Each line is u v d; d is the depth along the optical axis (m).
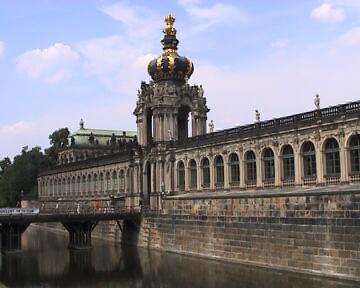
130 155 98.56
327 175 57.91
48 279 57.94
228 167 74.19
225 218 63.66
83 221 82.56
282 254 54.47
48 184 152.00
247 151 70.50
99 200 113.38
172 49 95.12
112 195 107.56
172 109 90.12
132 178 98.25
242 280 50.66
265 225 57.03
